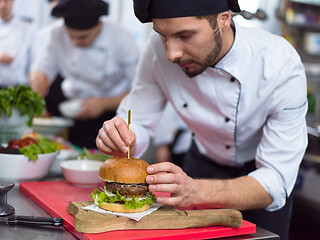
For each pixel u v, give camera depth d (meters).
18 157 1.74
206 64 1.36
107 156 2.13
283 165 1.52
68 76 3.71
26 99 2.01
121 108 1.94
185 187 1.31
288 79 1.52
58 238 1.20
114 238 1.17
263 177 1.49
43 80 3.58
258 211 1.75
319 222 2.84
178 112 1.81
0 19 4.30
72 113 3.29
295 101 1.52
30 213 1.43
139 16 1.35
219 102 1.66
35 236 1.21
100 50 3.48
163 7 1.23
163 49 1.69
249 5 4.01
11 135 2.10
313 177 3.20
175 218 1.27
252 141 1.78
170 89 1.76
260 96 1.56
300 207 2.91
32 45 4.43
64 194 1.62
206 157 2.01
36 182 1.80
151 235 1.20
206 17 1.27
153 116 1.90
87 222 1.18
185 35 1.27
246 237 1.31
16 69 4.39
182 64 1.35
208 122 1.73
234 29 1.56
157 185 1.27
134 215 1.26
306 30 4.67
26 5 4.54
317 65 4.75
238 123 1.67
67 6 3.06
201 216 1.29
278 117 1.56
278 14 4.11
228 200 1.40
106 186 1.36
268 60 1.54
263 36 1.62
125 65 3.59
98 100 3.37
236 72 1.56
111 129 1.44
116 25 3.52
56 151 1.95
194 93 1.71
